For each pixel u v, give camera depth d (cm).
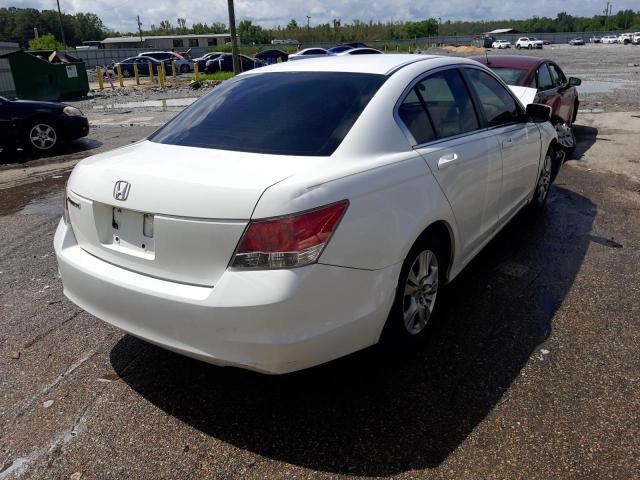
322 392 286
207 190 231
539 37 8294
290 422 264
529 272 423
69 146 1071
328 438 253
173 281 244
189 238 234
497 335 335
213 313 228
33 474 237
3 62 2053
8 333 352
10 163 933
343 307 245
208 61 3344
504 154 392
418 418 264
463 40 7675
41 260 478
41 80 2102
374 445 247
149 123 1365
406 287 298
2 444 255
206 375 305
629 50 5219
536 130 475
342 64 340
